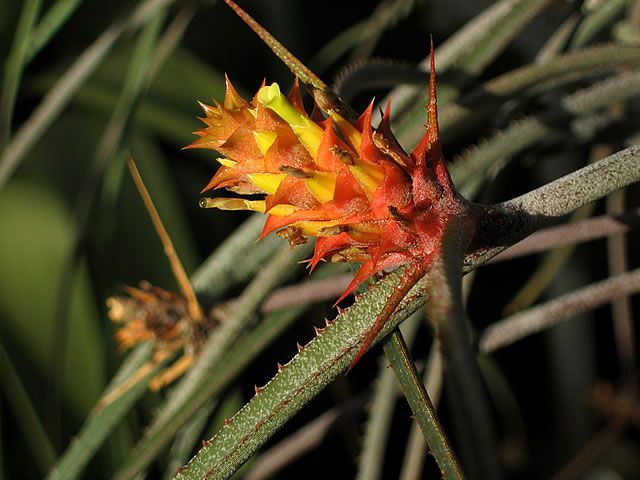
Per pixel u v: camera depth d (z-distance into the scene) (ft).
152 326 1.31
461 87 1.31
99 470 1.64
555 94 1.61
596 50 1.26
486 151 1.26
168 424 1.17
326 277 1.38
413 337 1.41
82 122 2.04
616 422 1.95
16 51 1.49
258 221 1.36
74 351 1.80
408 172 0.86
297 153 0.86
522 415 2.35
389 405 1.27
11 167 1.50
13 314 1.82
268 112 0.86
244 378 2.05
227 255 1.37
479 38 1.31
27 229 1.89
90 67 1.52
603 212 2.12
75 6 1.54
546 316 1.31
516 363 2.36
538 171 2.09
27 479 1.80
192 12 1.59
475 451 1.04
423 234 0.85
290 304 1.27
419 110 1.28
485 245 0.87
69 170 1.98
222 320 1.33
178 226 1.92
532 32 1.78
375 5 2.31
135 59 1.51
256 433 0.91
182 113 1.98
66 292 1.52
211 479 0.91
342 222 0.86
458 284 0.77
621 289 1.31
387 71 1.27
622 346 1.95
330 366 0.89
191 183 2.15
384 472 2.12
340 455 2.19
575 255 2.09
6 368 1.77
